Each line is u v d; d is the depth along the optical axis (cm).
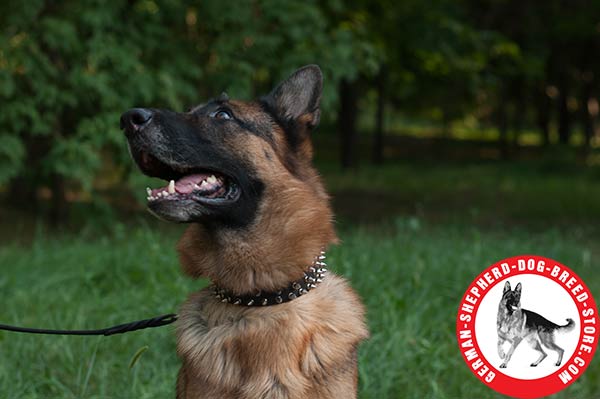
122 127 338
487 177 2150
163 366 522
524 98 3114
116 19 1006
